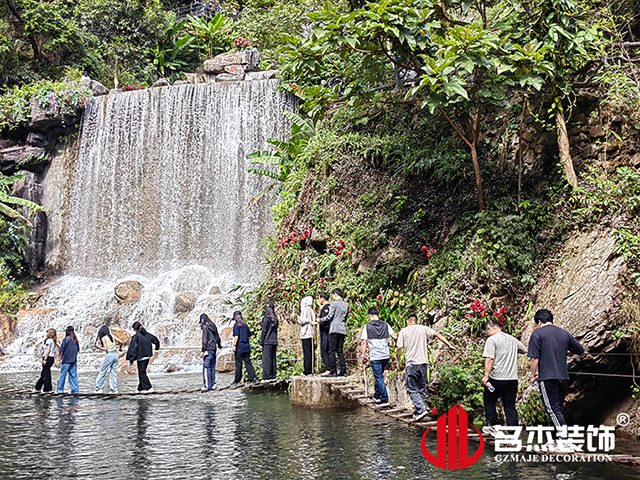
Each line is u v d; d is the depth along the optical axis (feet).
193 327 59.88
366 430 24.98
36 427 26.58
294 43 31.30
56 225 82.43
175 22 110.63
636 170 29.30
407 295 34.73
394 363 31.32
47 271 80.84
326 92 35.45
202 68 85.05
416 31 29.94
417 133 41.27
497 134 36.42
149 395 36.99
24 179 81.20
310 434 24.30
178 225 78.74
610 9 33.37
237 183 76.79
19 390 39.40
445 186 37.37
